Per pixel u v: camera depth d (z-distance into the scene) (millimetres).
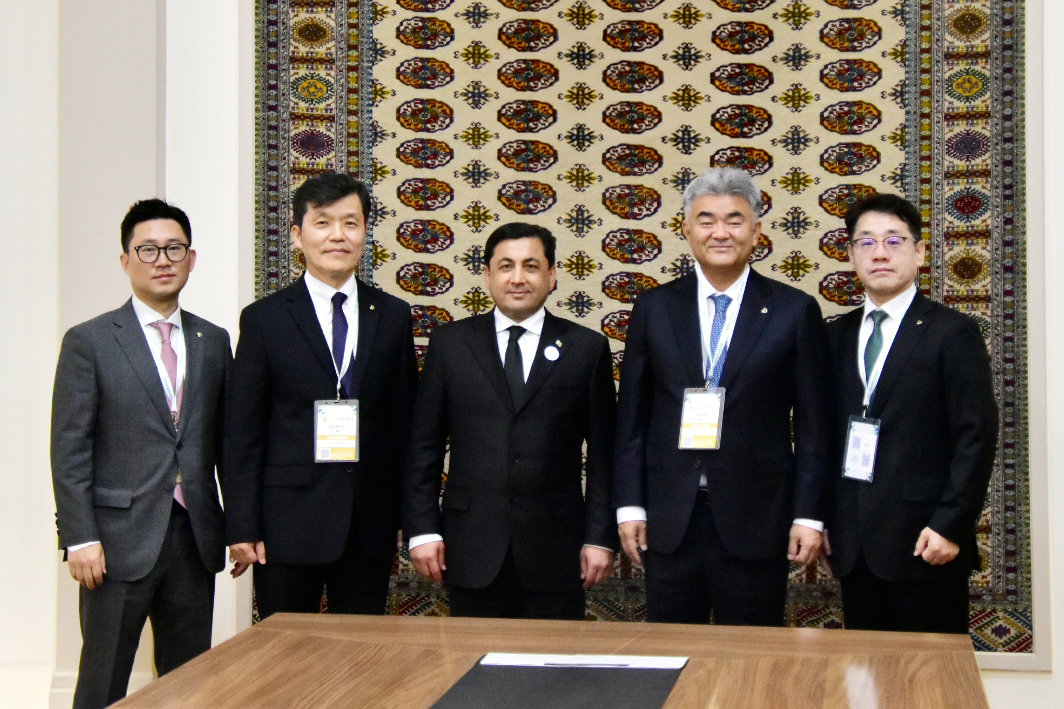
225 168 4387
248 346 3424
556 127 4379
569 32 4379
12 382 4570
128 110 4211
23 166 4566
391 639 2346
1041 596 4082
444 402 3492
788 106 4305
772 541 3258
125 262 3357
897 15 4254
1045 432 4098
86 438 3227
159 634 3342
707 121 4332
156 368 3305
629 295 4348
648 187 4348
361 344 3447
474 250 4383
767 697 1929
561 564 3371
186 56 4391
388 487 3492
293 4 4387
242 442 3381
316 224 3439
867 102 4270
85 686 3195
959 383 3191
